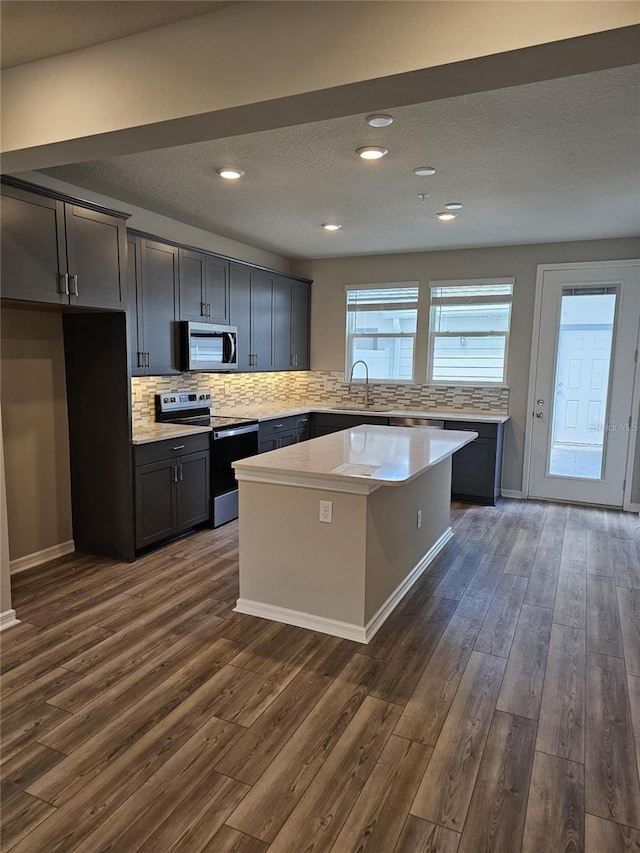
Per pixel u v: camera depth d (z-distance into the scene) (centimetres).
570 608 321
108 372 371
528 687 245
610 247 517
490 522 484
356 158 320
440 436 396
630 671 258
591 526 475
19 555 369
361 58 167
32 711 225
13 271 288
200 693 238
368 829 170
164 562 384
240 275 522
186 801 181
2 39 201
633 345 515
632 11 138
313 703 232
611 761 200
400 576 334
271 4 177
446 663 263
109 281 348
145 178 358
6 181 281
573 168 335
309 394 671
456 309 588
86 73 209
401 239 534
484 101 248
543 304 546
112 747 205
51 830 169
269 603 305
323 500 283
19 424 362
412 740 210
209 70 188
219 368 488
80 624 296
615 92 239
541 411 557
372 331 633
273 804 180
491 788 187
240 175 351
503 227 480
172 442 409
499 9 150
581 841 167
